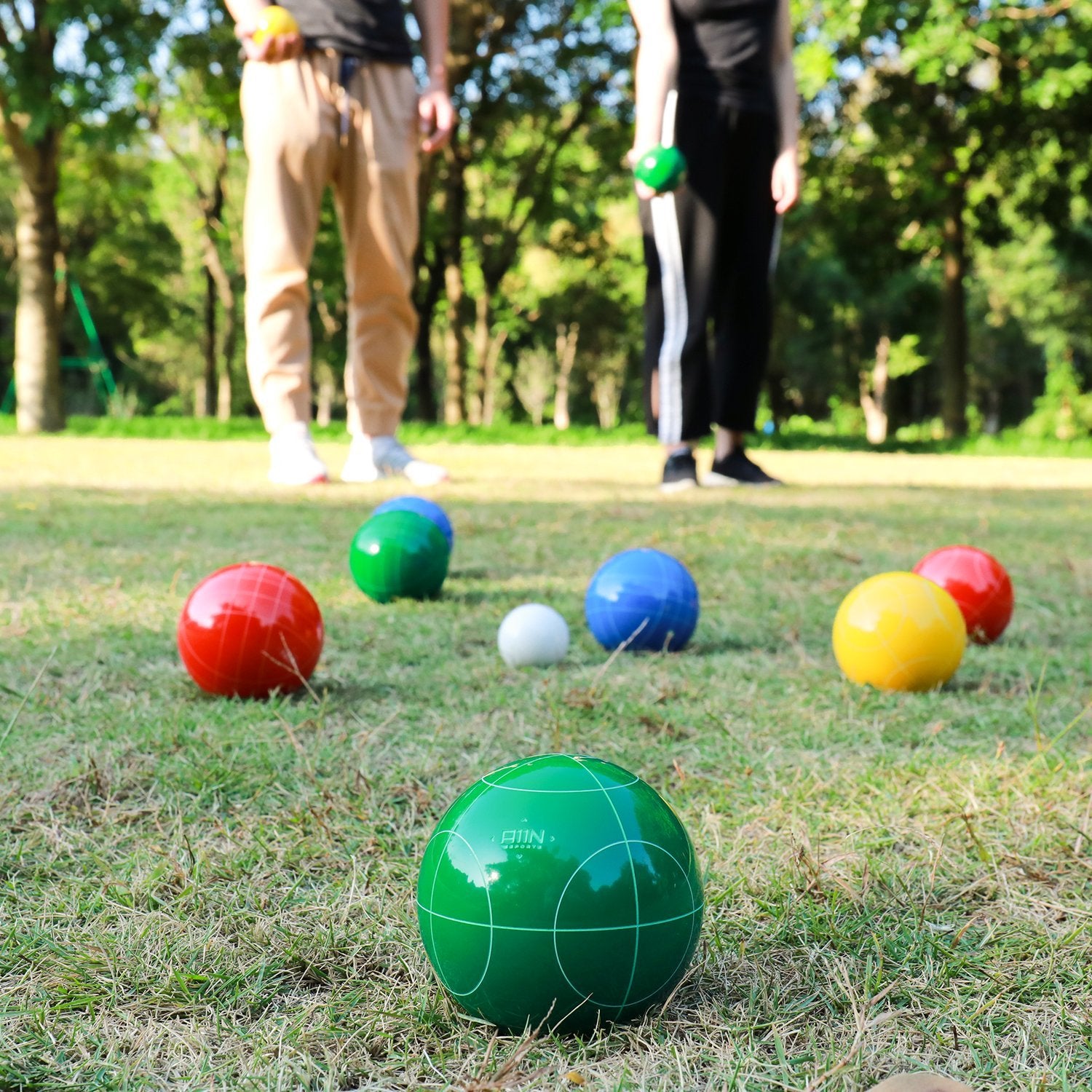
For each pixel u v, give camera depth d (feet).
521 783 4.65
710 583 15.62
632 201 106.22
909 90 69.10
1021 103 66.95
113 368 151.94
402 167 25.54
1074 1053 4.41
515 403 185.57
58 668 10.32
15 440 55.21
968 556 12.51
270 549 17.54
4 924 5.42
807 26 59.52
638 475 36.22
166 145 98.48
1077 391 136.26
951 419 76.74
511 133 88.69
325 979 4.99
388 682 10.16
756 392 29.17
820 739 8.61
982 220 79.46
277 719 8.81
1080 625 13.44
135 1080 4.20
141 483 28.55
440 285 86.89
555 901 4.33
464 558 17.38
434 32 25.80
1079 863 6.27
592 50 76.48
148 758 7.79
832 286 120.26
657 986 4.47
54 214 68.08
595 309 142.41
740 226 26.32
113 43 58.75
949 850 6.46
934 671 10.09
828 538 19.93
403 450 29.25
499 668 10.76
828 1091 4.09
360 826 6.71
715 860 6.21
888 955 5.21
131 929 5.37
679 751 8.30
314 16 24.27
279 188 24.88
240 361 155.74
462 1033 4.52
